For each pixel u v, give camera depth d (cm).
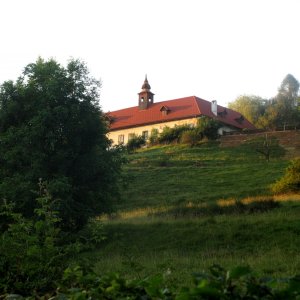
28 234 906
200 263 1439
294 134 5766
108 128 2812
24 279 834
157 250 1952
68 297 468
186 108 7481
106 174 2642
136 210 3284
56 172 2453
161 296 372
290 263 1362
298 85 10969
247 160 5275
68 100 2544
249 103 9894
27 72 2609
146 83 8225
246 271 330
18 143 2397
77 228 2403
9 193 2206
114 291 418
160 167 5128
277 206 2592
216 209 2625
